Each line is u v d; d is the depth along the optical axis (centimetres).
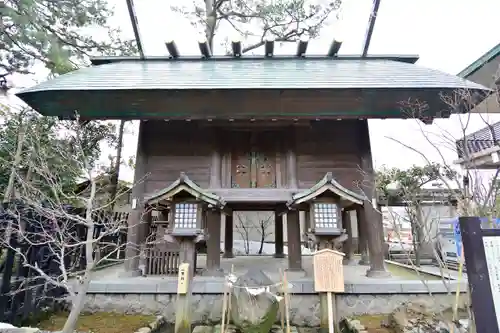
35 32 862
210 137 771
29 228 461
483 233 281
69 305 571
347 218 998
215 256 691
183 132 778
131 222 706
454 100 595
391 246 1230
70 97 662
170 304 581
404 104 676
